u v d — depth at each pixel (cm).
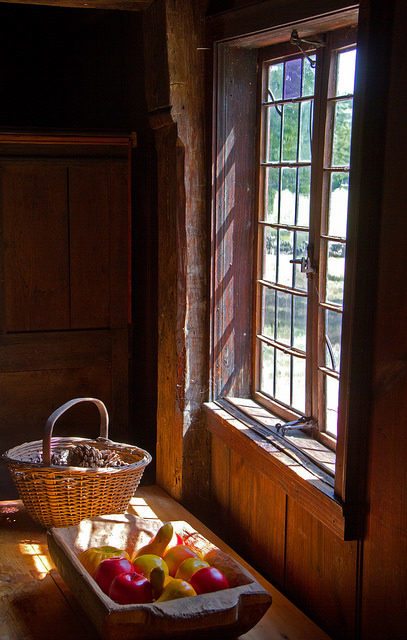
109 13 449
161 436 352
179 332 326
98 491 282
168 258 334
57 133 381
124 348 407
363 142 207
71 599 243
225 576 227
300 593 261
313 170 263
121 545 253
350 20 236
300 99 274
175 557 234
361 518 223
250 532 299
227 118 308
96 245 397
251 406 315
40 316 394
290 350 289
